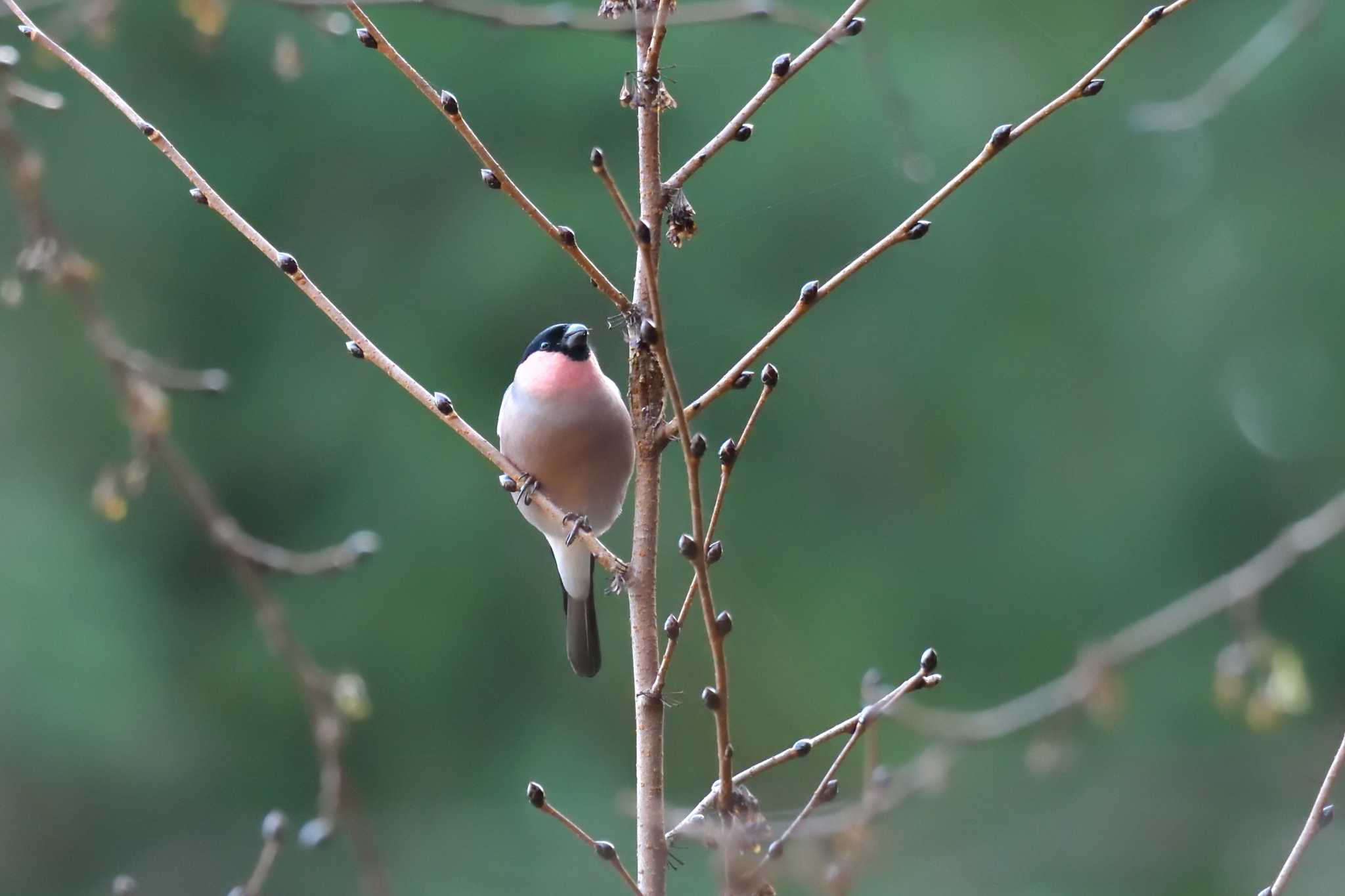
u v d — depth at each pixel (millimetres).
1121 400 14438
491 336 13398
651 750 4164
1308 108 13906
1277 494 14195
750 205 13406
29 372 12836
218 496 13500
